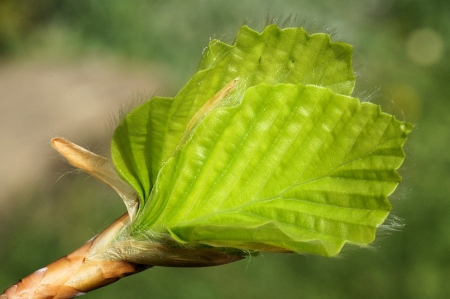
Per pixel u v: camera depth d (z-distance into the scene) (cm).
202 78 16
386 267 72
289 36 17
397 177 17
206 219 17
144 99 17
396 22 110
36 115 95
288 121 17
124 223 17
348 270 70
